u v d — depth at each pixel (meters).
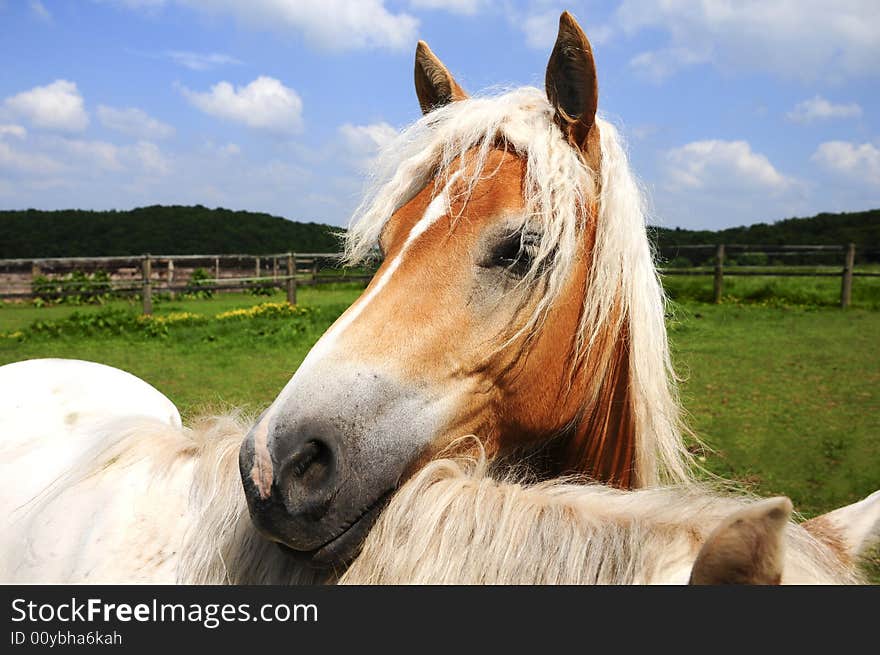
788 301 15.34
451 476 1.35
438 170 1.60
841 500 3.96
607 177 1.63
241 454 1.30
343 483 1.29
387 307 1.45
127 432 1.93
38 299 19.73
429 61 1.94
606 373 1.72
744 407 6.16
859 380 7.27
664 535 1.14
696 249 17.52
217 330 11.80
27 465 2.07
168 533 1.62
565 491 1.31
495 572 1.20
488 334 1.50
